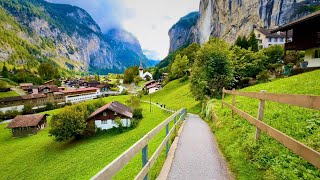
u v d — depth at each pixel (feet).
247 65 137.08
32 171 91.56
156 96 260.42
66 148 117.39
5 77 483.10
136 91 404.16
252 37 224.12
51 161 99.91
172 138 34.83
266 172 17.19
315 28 84.33
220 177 18.97
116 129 135.74
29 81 497.05
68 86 537.24
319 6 347.56
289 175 15.21
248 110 39.14
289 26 94.73
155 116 150.51
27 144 135.95
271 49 164.25
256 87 72.38
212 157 24.58
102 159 82.58
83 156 94.27
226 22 531.09
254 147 21.38
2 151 125.49
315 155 10.18
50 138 143.23
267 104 36.14
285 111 28.71
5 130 188.44
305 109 27.04
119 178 37.81
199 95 129.29
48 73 597.52
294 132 20.93
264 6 416.67
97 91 388.98
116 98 289.74
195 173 19.85
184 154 25.79
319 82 44.86
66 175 76.23
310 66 91.20
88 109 163.84
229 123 37.22
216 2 584.40
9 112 255.50
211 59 117.50
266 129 17.79
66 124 123.44
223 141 30.53
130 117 134.92
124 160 9.56
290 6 377.50
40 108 277.03
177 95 213.46
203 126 51.44
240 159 21.86
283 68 107.45
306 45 88.94
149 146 48.73
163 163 22.67
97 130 137.18
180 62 293.02
